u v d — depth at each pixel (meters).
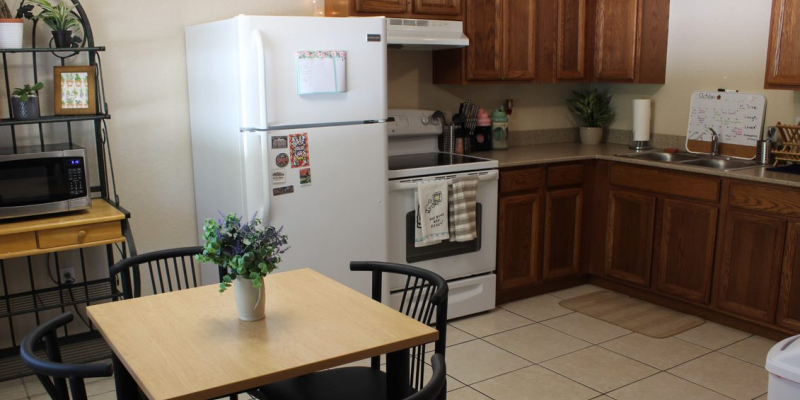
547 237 4.34
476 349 3.58
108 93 3.43
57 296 3.29
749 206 3.61
